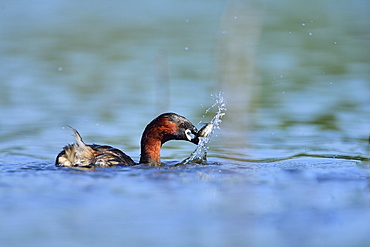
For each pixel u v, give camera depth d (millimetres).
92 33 26922
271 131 15141
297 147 13766
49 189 9625
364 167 11609
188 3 33000
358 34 26922
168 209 8766
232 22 21922
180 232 7938
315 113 16656
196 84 19375
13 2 32812
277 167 11648
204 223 8242
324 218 8477
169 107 17016
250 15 22266
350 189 9906
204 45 24672
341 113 16625
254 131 15125
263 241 7711
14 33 26844
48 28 27719
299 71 21219
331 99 17984
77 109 16984
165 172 10977
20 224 8117
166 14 30750
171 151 13930
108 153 11711
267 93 18547
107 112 16797
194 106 17141
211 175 10805
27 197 9211
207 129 12242
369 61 22500
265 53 23781
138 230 7957
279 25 28328
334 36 26547
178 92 18469
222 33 21625
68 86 19312
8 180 10180
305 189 9914
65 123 15758
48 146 13805
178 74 20531
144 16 30125
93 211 8641
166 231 7953
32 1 33312
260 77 20281
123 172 10883
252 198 9383
